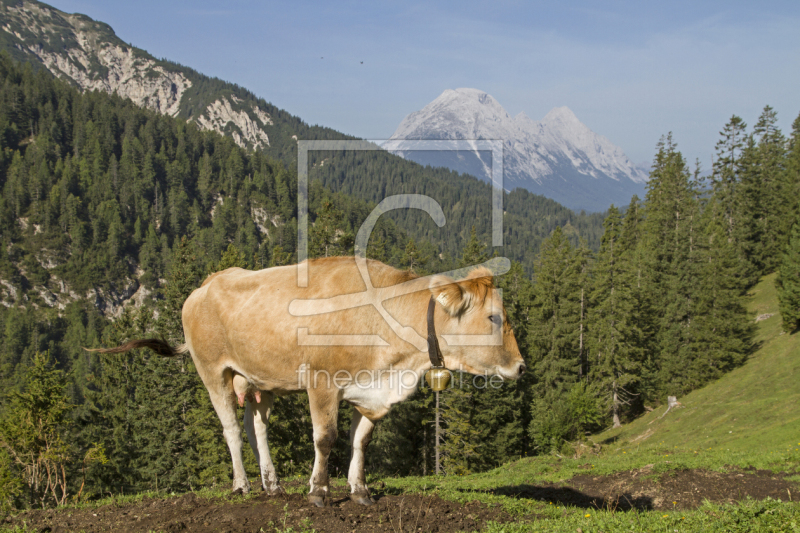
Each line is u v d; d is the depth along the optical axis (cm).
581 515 643
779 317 5850
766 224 7400
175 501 655
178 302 3719
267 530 522
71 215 19512
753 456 1462
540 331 4797
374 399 593
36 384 2706
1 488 2278
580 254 5894
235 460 659
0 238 18662
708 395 4825
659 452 1891
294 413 2733
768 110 8606
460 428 3100
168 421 3338
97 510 662
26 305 17050
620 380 5019
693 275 5981
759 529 497
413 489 773
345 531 517
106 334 4847
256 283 623
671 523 557
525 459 1908
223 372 651
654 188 8806
